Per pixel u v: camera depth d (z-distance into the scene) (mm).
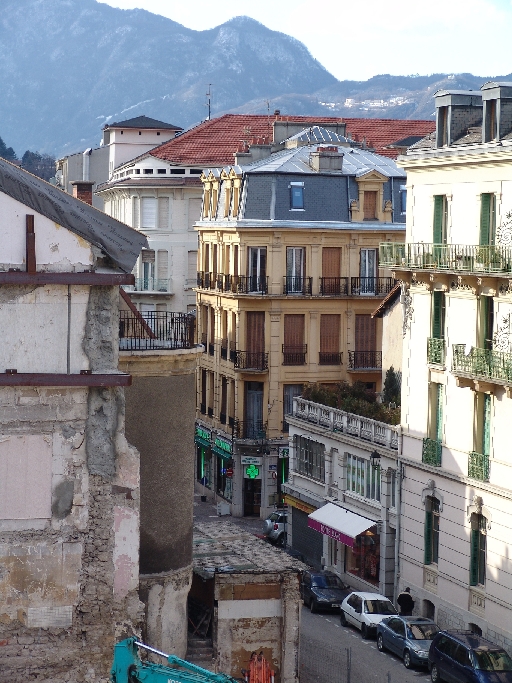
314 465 73688
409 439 62625
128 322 45906
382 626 56625
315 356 87250
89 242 27844
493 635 55406
